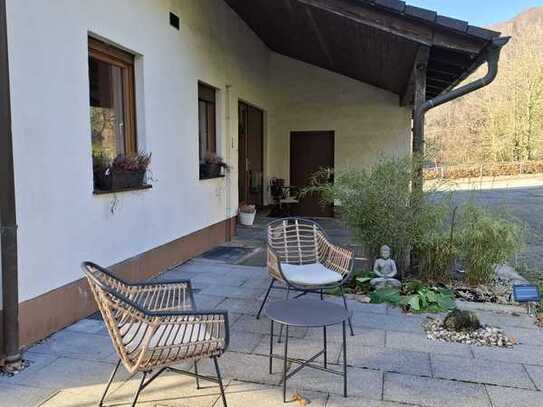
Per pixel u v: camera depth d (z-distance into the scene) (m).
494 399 2.24
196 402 2.19
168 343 1.92
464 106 21.56
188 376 2.44
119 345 1.83
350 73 8.68
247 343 2.90
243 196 8.38
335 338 2.99
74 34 3.14
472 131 20.92
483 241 4.05
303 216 9.33
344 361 2.27
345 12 4.01
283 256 3.59
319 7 4.05
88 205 3.33
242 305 3.64
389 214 4.10
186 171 5.10
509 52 21.53
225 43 6.43
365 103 9.08
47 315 2.91
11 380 2.38
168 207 4.66
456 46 3.87
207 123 6.16
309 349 2.81
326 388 2.34
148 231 4.25
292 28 6.75
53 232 2.96
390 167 4.25
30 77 2.73
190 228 5.26
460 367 2.58
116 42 3.66
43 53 2.84
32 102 2.75
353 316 3.39
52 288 2.96
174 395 2.25
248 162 8.77
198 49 5.42
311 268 3.31
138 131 4.16
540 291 3.94
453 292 3.94
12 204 2.50
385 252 4.09
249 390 2.31
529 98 20.55
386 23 3.95
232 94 6.79
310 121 9.36
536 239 6.75
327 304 2.47
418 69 4.35
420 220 4.10
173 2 4.71
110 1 3.57
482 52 3.93
